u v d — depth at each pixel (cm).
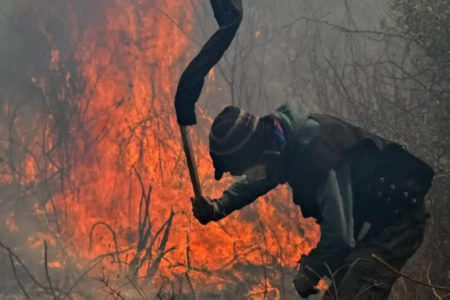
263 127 345
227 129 342
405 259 361
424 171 362
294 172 345
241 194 374
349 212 341
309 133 345
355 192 353
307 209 353
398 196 356
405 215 361
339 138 347
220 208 371
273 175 348
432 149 550
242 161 346
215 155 346
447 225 481
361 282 352
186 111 350
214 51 340
